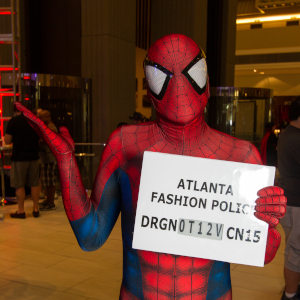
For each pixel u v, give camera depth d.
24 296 2.77
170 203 0.95
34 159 4.96
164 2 9.40
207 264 1.00
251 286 2.97
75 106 6.76
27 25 8.09
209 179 0.94
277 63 22.66
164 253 0.98
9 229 4.47
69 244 3.93
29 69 8.21
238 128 7.86
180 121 0.93
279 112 20.84
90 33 7.74
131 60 8.49
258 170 0.94
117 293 2.83
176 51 0.91
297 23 24.50
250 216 0.93
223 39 11.16
